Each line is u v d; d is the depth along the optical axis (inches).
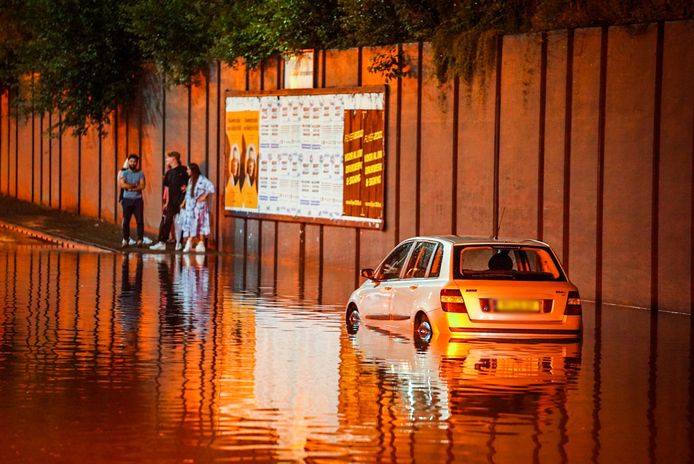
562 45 931.3
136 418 454.6
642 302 871.7
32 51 1620.3
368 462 391.5
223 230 1360.7
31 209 1753.2
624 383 550.3
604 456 406.3
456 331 636.7
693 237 837.2
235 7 1331.2
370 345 647.1
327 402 488.7
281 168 1259.2
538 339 646.5
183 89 1432.1
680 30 845.2
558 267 653.9
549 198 942.4
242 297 899.4
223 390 513.3
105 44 1552.7
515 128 971.9
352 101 1152.8
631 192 879.1
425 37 1091.9
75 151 1701.5
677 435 440.1
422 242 694.5
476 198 1010.7
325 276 1091.9
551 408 486.6
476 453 406.0
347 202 1162.6
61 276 1039.0
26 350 622.5
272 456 397.4
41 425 441.4
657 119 860.0
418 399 497.7
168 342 657.0
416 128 1078.4
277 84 1278.3
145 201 1517.0
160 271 1111.0
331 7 1238.9
